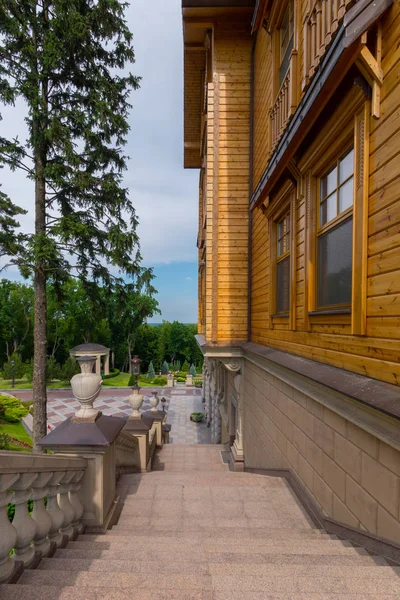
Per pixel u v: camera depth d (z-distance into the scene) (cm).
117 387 2909
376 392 208
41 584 182
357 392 220
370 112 241
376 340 231
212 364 1438
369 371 240
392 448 212
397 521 208
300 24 388
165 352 5800
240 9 668
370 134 242
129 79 1052
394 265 211
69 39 912
